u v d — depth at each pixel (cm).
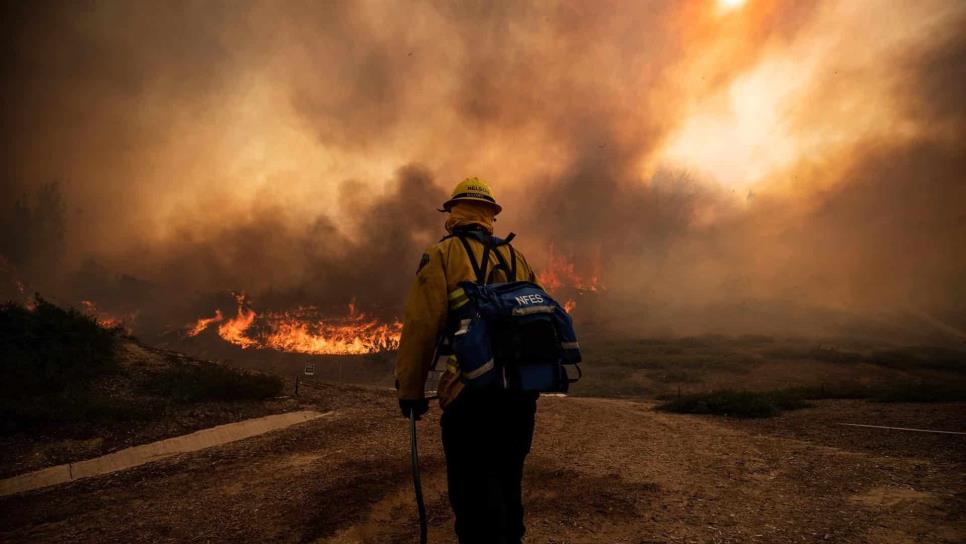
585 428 679
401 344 190
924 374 2247
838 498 334
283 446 562
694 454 498
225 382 785
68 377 735
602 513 320
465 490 186
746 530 283
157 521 338
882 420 684
